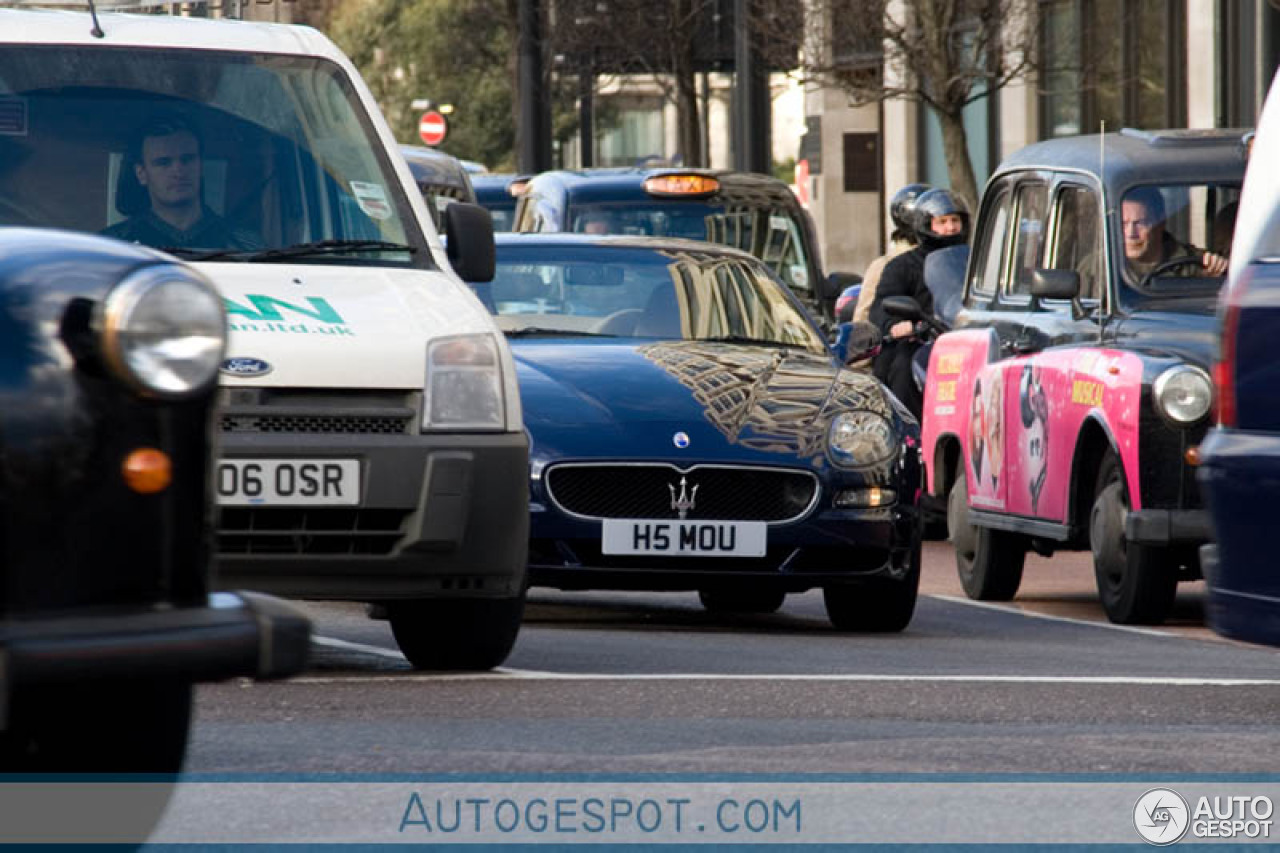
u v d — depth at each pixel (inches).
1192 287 1485.0
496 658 1051.3
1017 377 1515.7
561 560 1254.9
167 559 595.5
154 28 1141.1
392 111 7554.1
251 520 982.4
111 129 1093.8
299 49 1155.9
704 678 1015.0
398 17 7549.2
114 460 583.8
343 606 1384.1
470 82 7440.9
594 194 2300.7
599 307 1443.2
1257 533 877.8
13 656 565.0
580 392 1288.1
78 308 576.4
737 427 1273.4
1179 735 862.5
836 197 4815.5
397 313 1034.7
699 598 1553.9
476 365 1019.9
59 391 575.2
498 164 7500.0
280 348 994.7
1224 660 1146.7
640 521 1251.8
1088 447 1419.8
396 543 1000.2
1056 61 3777.1
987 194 1674.5
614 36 4362.7
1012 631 1326.3
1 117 1088.8
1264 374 883.4
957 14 2997.0
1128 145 1545.3
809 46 3169.3
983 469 1569.9
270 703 920.3
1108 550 1382.9
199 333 582.9
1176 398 1338.6
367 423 1002.1
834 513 1267.2
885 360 2050.9
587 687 982.4
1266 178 923.4
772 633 1288.1
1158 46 3474.4
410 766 779.4
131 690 619.2
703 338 1429.6
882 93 3065.9
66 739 623.8
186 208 1087.0
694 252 1494.8
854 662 1106.1
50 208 1072.2
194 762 782.5
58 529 578.9
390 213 1117.7
